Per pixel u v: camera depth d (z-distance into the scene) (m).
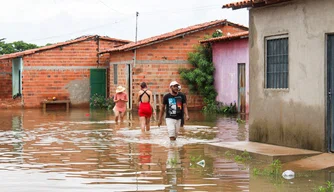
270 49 15.12
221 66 31.31
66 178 11.11
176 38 32.91
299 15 13.96
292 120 14.20
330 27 13.08
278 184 10.44
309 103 13.68
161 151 14.88
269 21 14.98
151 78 32.72
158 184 10.50
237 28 33.72
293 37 14.16
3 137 18.38
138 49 32.50
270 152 13.36
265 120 15.15
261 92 15.30
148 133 19.38
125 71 34.25
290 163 12.70
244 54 28.92
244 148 14.15
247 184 10.46
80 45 38.62
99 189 10.09
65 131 20.30
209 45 32.72
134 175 11.41
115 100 23.83
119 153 14.53
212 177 11.15
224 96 31.03
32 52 37.66
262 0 14.70
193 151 14.88
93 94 38.78
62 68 38.38
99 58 38.97
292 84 14.20
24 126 22.50
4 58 38.78
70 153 14.57
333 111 13.15
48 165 12.67
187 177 11.17
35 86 37.94
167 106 16.91
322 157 12.90
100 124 23.25
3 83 45.03
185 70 32.88
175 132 16.91
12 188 10.21
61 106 38.25
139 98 19.89
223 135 18.70
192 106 32.84
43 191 9.95
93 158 13.69
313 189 10.02
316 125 13.47
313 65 13.55
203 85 32.25
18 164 12.84
